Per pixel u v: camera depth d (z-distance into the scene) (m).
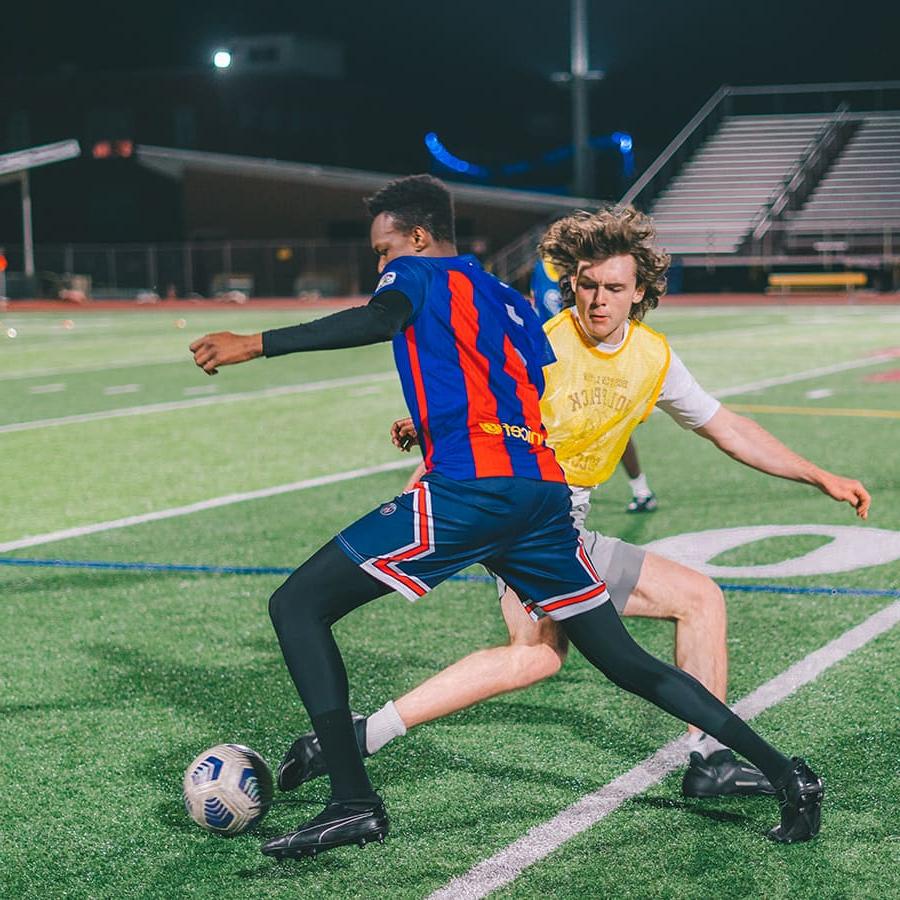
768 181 40.72
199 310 38.22
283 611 3.44
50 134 50.78
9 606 6.25
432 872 3.53
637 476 8.09
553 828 3.78
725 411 3.89
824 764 4.20
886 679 4.99
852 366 17.17
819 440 10.84
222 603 6.25
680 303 35.66
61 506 8.65
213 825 3.50
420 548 3.40
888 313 29.77
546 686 4.96
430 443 3.48
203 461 10.36
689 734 3.96
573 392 3.74
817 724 4.54
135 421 12.81
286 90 49.69
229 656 5.45
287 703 4.89
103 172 50.09
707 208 40.50
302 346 3.18
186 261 45.12
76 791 4.14
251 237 46.31
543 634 3.75
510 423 3.48
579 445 3.79
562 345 3.76
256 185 46.03
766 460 3.87
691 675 3.87
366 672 5.23
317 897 3.42
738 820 3.80
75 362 20.00
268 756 4.40
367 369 17.91
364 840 3.42
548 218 41.69
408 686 5.07
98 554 7.28
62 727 4.67
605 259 3.60
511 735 4.49
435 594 6.30
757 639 5.52
